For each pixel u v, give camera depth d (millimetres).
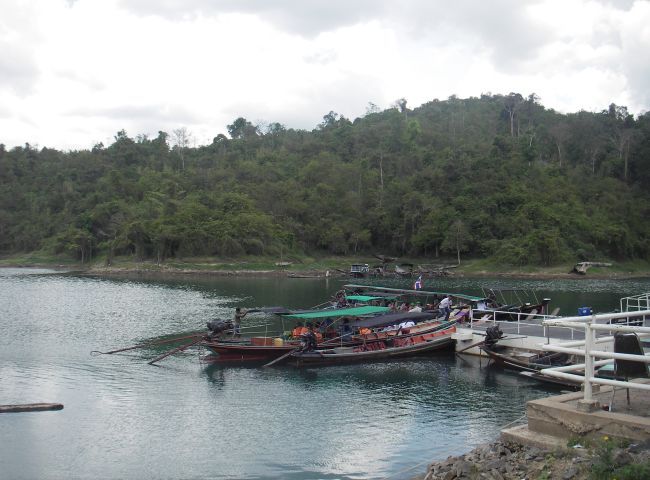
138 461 17906
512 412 22547
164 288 75312
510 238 108000
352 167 140625
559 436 11523
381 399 24609
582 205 117125
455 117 189625
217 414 22609
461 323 36969
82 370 29922
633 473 9016
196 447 19047
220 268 106000
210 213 116938
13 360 32188
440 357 32906
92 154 171125
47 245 134125
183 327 43594
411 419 21828
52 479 16625
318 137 175500
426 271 100188
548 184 123125
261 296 65125
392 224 124188
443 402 24078
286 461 17828
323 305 47625
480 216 112438
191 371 29812
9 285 78562
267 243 116625
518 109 169875
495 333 30281
